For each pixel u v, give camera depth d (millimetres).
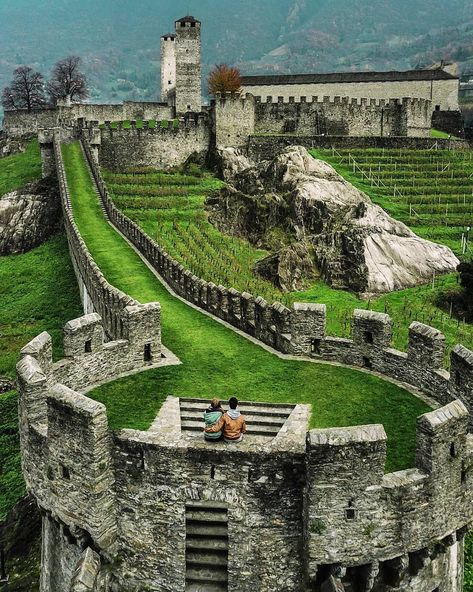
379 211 79688
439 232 87625
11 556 38375
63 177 94875
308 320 31453
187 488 21453
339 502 20109
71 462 22016
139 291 48688
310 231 81312
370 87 147625
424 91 146375
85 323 27641
